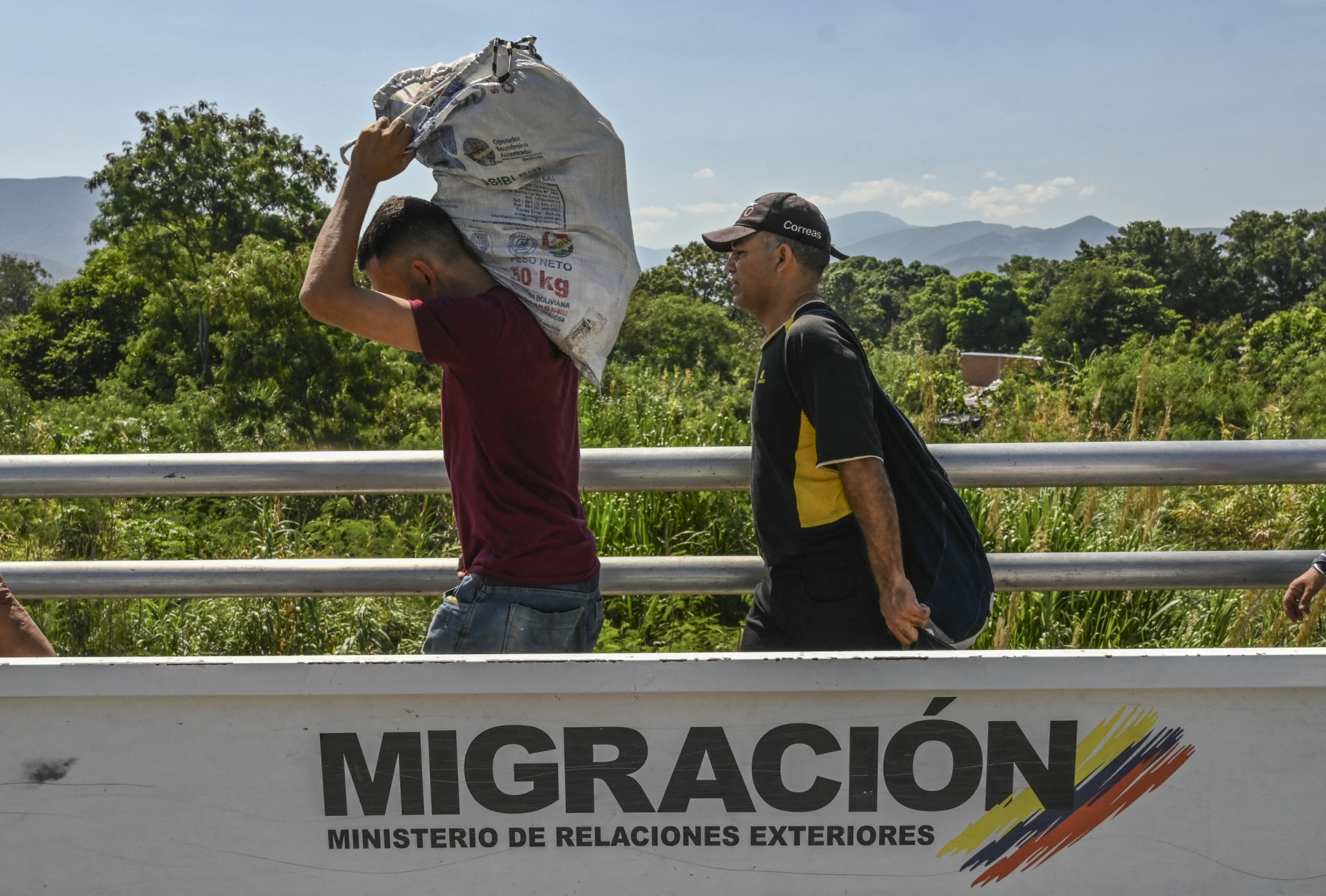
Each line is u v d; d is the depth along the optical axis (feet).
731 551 14.82
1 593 7.34
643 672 5.66
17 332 166.40
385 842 5.93
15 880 5.93
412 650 12.72
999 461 9.74
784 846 5.98
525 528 7.12
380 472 9.72
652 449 9.90
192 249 110.52
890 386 28.99
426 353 6.65
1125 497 15.20
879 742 5.86
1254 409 37.27
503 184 7.13
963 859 6.00
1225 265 346.74
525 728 5.79
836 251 8.27
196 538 16.49
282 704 5.74
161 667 5.63
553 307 7.01
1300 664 5.65
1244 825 5.91
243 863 5.94
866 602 7.67
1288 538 15.16
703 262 243.19
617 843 5.96
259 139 113.09
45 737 5.77
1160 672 5.68
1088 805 5.93
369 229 7.33
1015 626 12.74
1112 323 262.88
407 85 7.27
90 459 9.68
